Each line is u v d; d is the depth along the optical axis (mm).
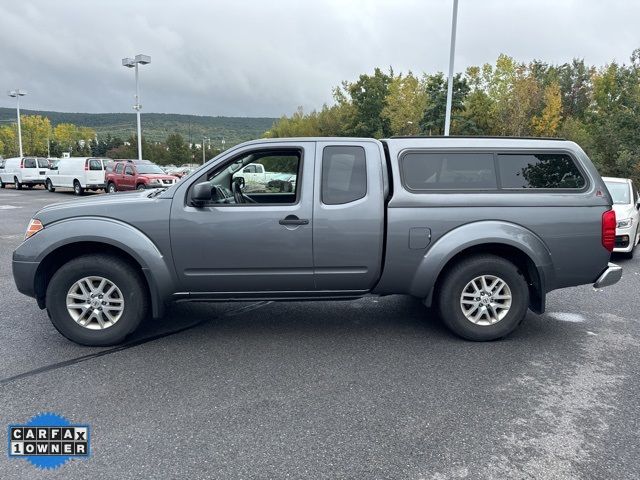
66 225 4359
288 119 67375
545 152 4719
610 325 5305
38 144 91500
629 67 29312
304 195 4480
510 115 38188
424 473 2711
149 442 2996
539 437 3074
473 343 4723
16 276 4398
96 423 3207
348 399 3559
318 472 2713
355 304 5996
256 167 5070
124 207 4418
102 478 2664
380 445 2973
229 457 2848
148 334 4906
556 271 4672
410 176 4602
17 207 18625
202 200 4340
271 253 4484
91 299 4465
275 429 3145
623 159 26250
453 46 18031
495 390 3721
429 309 5809
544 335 4973
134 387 3725
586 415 3350
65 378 3873
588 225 4641
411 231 4539
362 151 4578
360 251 4543
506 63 40125
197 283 4523
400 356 4379
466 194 4586
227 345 4621
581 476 2693
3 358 4270
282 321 5344
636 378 3955
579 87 58375
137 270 4527
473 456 2867
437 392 3678
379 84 52062
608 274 4727
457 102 40812
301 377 3926
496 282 4699
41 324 5168
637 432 3139
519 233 4562
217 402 3500
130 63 30453
